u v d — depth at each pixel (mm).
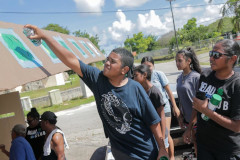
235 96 1868
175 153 4145
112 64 1656
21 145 2637
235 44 1930
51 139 2777
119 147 1824
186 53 3012
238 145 1972
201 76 2236
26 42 2594
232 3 19641
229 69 1951
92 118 8891
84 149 5508
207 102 1918
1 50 2016
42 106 13906
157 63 40719
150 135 1845
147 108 1740
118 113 1720
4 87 1649
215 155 2088
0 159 3631
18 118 3705
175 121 4121
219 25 22031
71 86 21406
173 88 4750
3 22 2549
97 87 1782
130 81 1758
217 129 1996
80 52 4535
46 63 2582
